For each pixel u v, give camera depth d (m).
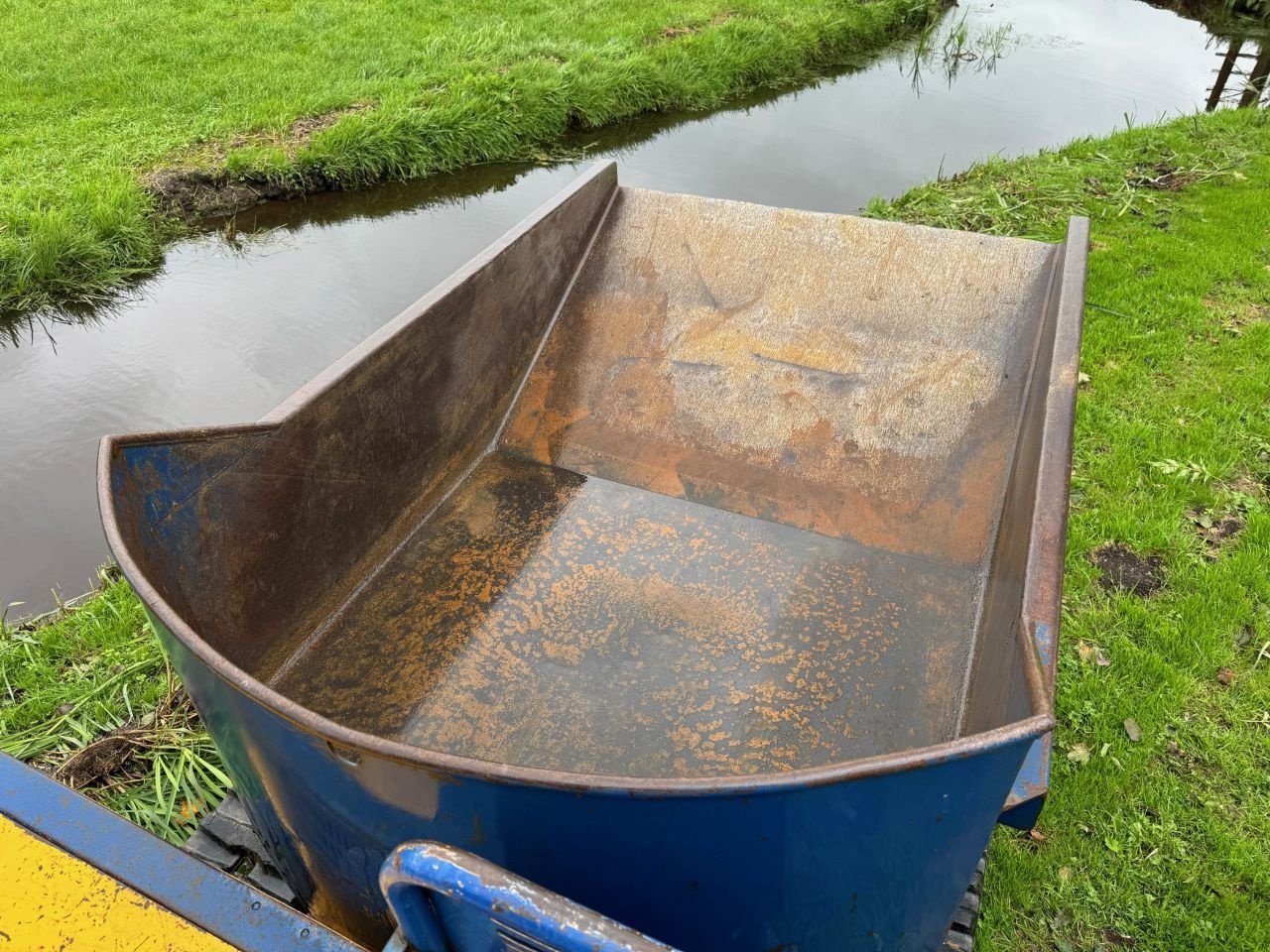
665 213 3.52
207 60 9.13
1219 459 4.00
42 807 1.46
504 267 3.07
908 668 2.55
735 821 1.23
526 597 2.74
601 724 2.39
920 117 9.73
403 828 1.40
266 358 5.46
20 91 8.23
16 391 5.14
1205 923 2.33
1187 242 5.94
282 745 1.39
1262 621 3.19
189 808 2.48
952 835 1.40
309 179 7.21
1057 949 2.29
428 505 2.98
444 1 11.18
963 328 3.08
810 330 3.23
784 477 3.10
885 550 2.91
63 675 3.01
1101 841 2.52
